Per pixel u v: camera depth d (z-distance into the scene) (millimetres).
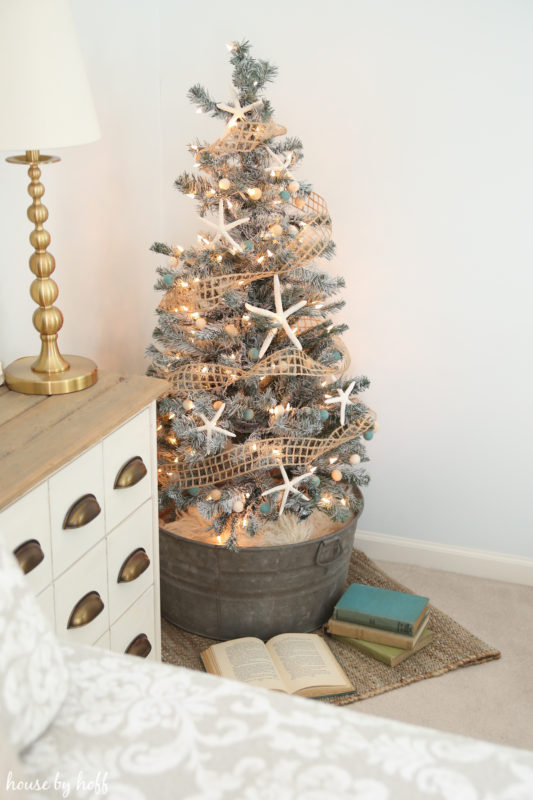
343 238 2314
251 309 1853
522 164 2121
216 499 1955
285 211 2156
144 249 2375
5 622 782
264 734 818
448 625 2215
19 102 1319
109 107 2078
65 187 1932
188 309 1968
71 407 1482
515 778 771
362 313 2367
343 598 2172
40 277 1535
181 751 792
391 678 2020
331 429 2098
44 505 1294
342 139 2230
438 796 746
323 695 1938
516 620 2281
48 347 1573
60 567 1365
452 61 2092
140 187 2299
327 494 2057
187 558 2037
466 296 2270
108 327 2229
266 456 1932
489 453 2393
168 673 916
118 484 1515
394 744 811
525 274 2207
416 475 2479
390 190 2236
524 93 2066
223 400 2002
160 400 1968
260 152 1917
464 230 2215
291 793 744
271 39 2205
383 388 2422
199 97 1908
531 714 1929
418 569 2525
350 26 2137
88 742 804
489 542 2477
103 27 2002
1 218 1721
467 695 1983
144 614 1720
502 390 2326
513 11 2016
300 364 1973
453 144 2152
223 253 1942
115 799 731
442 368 2352
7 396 1532
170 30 2277
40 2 1323
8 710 760
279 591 2062
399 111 2166
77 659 939
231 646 2031
